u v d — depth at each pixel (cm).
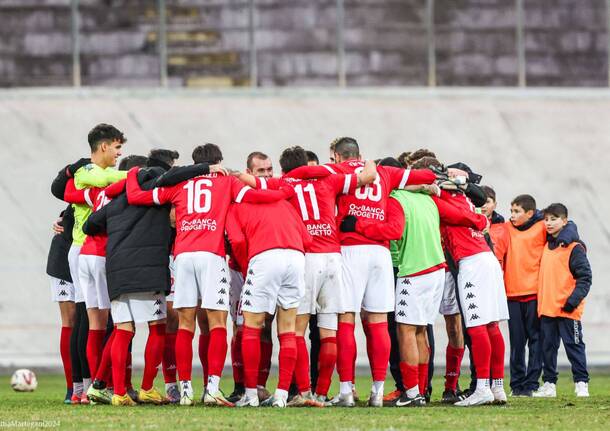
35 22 6688
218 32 6706
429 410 2881
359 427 2430
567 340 3703
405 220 3091
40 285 6138
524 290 3744
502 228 3775
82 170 3181
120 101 6581
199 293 3159
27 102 6550
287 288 2977
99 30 6694
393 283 3094
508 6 6794
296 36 6712
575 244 3684
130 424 2478
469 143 6619
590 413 2822
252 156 3269
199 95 6606
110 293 3017
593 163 6612
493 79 6806
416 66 6756
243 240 2998
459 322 3362
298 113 6600
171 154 3234
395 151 6575
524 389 3769
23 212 6312
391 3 6756
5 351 5891
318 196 3033
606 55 6862
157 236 3016
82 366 3238
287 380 2991
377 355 3062
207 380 3162
